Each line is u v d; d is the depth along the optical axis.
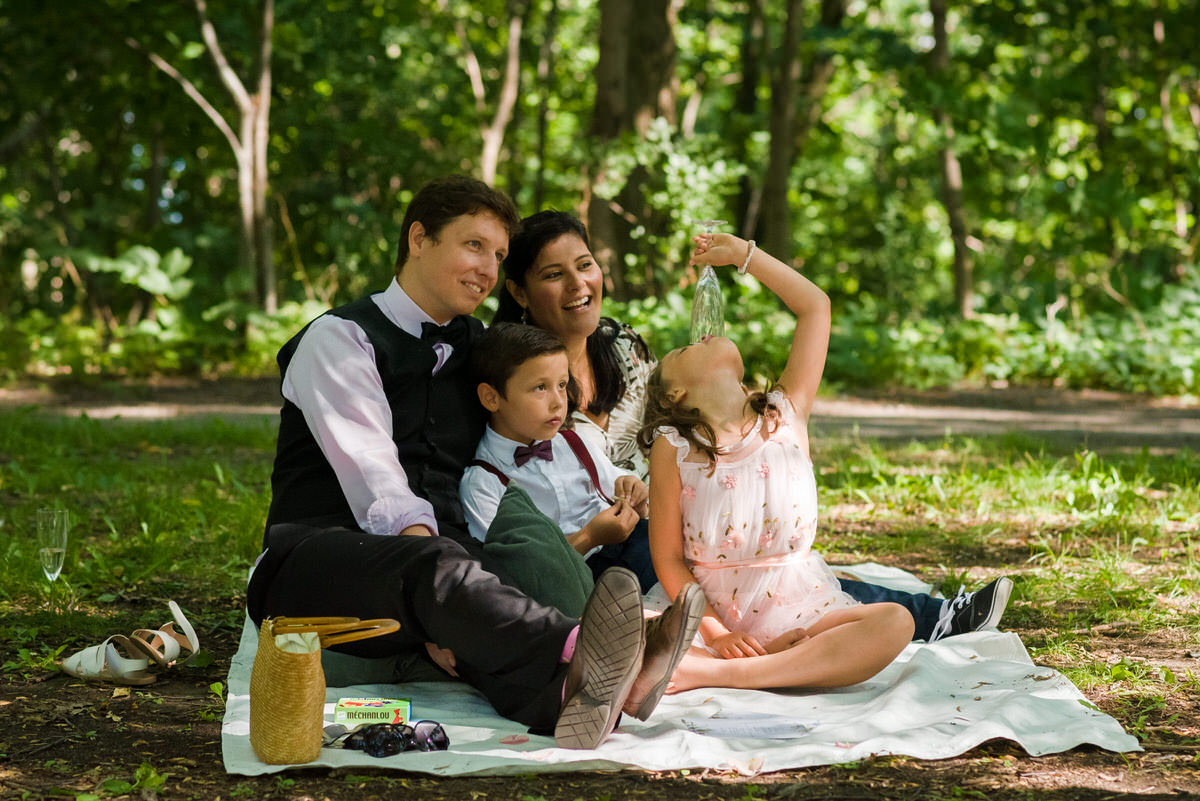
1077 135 20.64
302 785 2.72
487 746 2.94
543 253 4.05
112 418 10.42
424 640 3.22
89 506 6.38
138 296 19.56
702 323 3.91
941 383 14.25
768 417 3.53
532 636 3.02
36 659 3.72
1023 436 8.95
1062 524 5.94
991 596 3.80
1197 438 9.63
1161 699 3.30
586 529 3.69
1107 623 4.20
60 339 14.52
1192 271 15.17
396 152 19.30
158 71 16.33
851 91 23.25
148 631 3.66
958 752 2.88
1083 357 14.05
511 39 18.34
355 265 16.89
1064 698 3.24
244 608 4.49
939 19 16.83
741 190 20.86
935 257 23.20
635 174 15.12
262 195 15.08
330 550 3.22
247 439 9.02
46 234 20.66
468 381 3.79
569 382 4.12
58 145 22.97
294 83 18.03
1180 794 2.63
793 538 3.48
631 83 15.19
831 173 24.34
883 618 3.29
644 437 3.56
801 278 3.80
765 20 19.66
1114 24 18.34
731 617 3.51
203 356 15.10
